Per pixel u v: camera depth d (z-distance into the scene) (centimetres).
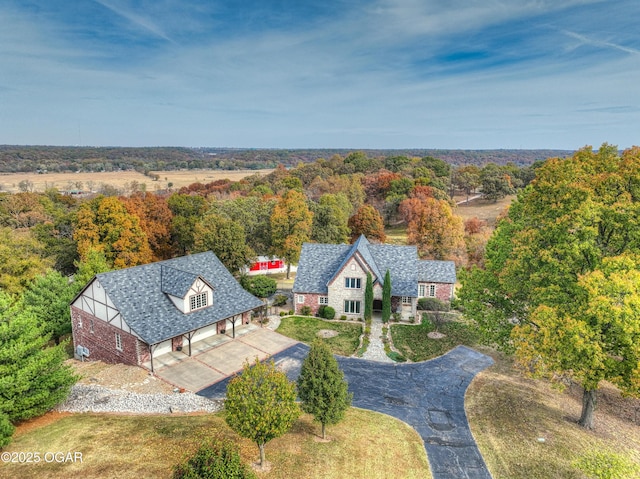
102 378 3044
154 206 6712
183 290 3478
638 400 2962
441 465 2220
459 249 6288
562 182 3006
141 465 1905
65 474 1820
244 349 3634
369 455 2216
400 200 9106
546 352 2372
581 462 1945
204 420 2430
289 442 2236
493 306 3300
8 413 2156
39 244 5159
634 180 2777
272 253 6600
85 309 3597
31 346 2238
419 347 3788
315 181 11619
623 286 2162
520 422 2631
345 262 4384
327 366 2202
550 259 2728
